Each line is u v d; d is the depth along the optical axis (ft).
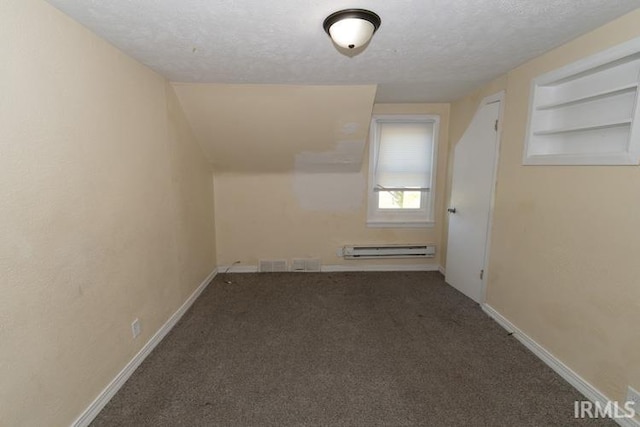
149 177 7.10
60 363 4.58
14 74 3.80
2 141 3.67
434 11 4.69
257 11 4.63
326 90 8.83
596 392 5.49
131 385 6.05
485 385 6.07
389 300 9.94
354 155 11.14
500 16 4.88
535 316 7.02
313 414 5.38
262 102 9.01
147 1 4.30
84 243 5.03
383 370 6.54
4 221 3.72
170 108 8.23
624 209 4.95
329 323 8.51
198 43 5.78
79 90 4.90
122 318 6.07
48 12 4.30
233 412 5.42
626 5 4.58
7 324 3.77
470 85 9.00
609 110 5.57
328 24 4.89
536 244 6.95
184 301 9.11
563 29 5.39
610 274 5.21
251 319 8.71
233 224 12.25
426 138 11.90
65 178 4.62
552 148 6.82
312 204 12.23
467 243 10.03
